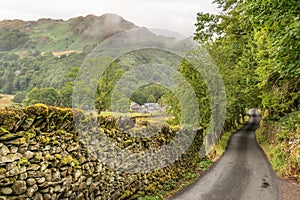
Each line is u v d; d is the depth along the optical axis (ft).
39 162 15.30
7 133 13.60
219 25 72.23
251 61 63.72
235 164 50.03
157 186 30.81
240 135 119.75
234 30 68.85
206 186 33.63
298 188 32.53
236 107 83.87
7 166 13.41
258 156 60.85
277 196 29.22
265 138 96.68
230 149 73.72
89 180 19.92
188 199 28.04
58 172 16.61
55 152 16.87
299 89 48.47
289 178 37.86
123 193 24.64
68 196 17.46
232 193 30.35
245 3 31.17
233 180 36.91
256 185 34.04
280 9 25.23
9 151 13.57
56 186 16.33
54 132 17.02
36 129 15.61
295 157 40.16
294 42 26.02
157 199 27.09
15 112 14.20
